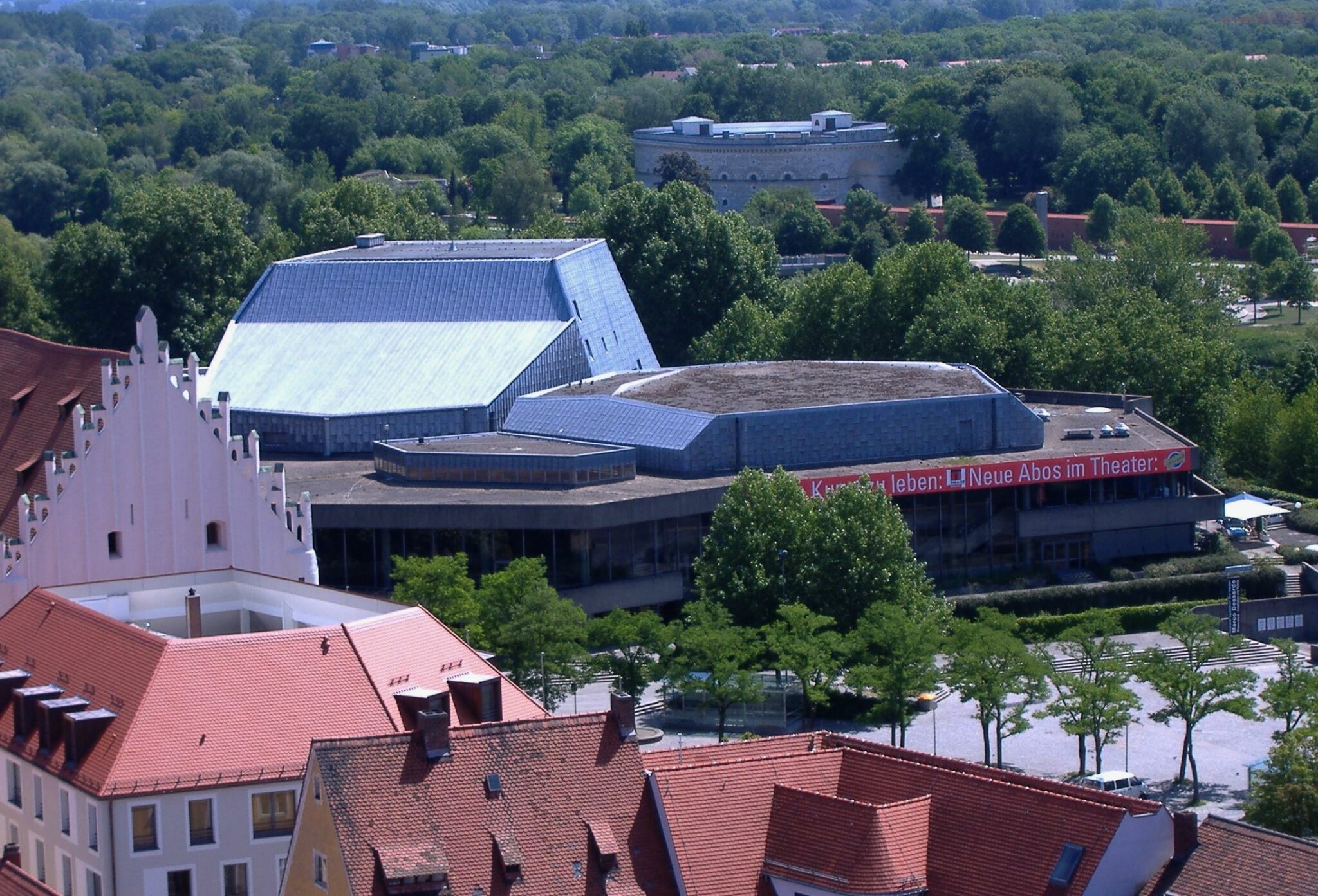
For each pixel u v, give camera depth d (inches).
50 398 7696.9
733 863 4687.5
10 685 5831.7
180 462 7209.6
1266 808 6358.3
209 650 5506.9
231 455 7263.8
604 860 4633.4
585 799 4739.2
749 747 5073.8
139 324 7121.1
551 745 4793.3
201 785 5280.5
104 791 5221.5
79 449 7066.9
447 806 4633.4
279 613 6476.4
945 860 4594.0
